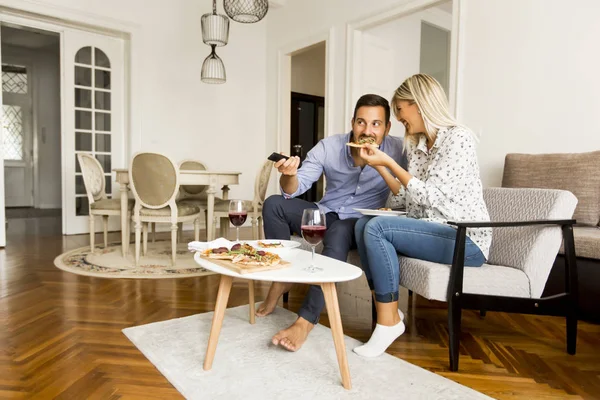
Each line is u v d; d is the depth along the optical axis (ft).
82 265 10.37
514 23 10.98
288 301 7.77
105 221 12.68
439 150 5.60
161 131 16.96
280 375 4.81
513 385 4.74
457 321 5.09
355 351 5.43
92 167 12.07
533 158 9.32
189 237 15.33
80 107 15.89
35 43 24.38
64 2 14.69
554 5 10.23
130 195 16.84
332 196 7.34
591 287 6.85
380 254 5.33
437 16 19.26
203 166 15.89
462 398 4.37
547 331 6.49
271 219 7.23
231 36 18.63
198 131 17.92
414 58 18.52
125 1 15.89
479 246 5.48
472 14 11.86
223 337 5.91
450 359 5.09
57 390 4.45
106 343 5.72
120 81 16.62
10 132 25.88
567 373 5.05
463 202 5.48
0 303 7.38
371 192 7.18
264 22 19.62
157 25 16.67
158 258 11.40
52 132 26.40
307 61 22.71
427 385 4.63
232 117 18.84
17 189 26.37
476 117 11.82
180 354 5.34
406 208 6.38
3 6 13.82
